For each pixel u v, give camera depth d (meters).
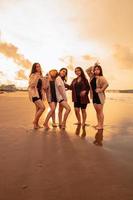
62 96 8.15
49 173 4.04
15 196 3.25
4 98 28.66
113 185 3.59
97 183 3.65
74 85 8.79
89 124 9.12
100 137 6.84
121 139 6.64
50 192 3.37
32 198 3.21
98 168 4.29
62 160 4.70
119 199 3.19
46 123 8.34
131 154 5.16
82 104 8.73
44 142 6.10
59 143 6.03
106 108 16.59
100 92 7.94
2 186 3.54
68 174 3.99
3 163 4.49
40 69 8.12
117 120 10.42
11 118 10.63
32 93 7.94
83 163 4.54
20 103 20.31
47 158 4.82
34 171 4.11
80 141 6.27
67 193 3.34
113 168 4.29
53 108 8.27
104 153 5.21
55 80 8.21
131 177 3.89
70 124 9.07
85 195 3.29
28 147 5.61
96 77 7.95
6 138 6.51
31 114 12.21
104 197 3.24
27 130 7.71
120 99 30.23
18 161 4.61
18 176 3.89
